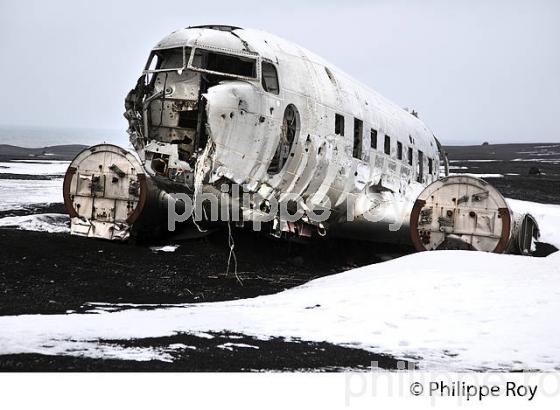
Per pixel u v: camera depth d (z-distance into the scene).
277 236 15.60
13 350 7.03
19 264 12.27
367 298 10.82
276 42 15.45
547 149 119.31
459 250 14.55
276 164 14.84
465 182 15.94
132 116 14.21
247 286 12.77
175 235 16.42
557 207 31.83
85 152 15.26
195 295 11.51
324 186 16.03
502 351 8.26
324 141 15.69
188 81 13.94
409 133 21.48
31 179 39.59
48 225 18.98
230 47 14.11
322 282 12.76
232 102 13.25
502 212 15.59
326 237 17.95
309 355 7.79
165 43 14.10
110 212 15.10
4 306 9.52
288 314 9.80
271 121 14.12
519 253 17.34
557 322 9.43
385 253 19.69
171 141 14.03
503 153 103.44
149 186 14.98
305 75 15.51
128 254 14.25
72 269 12.42
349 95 17.23
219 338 8.23
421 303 10.43
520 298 10.63
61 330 7.96
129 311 9.71
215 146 13.16
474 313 9.88
